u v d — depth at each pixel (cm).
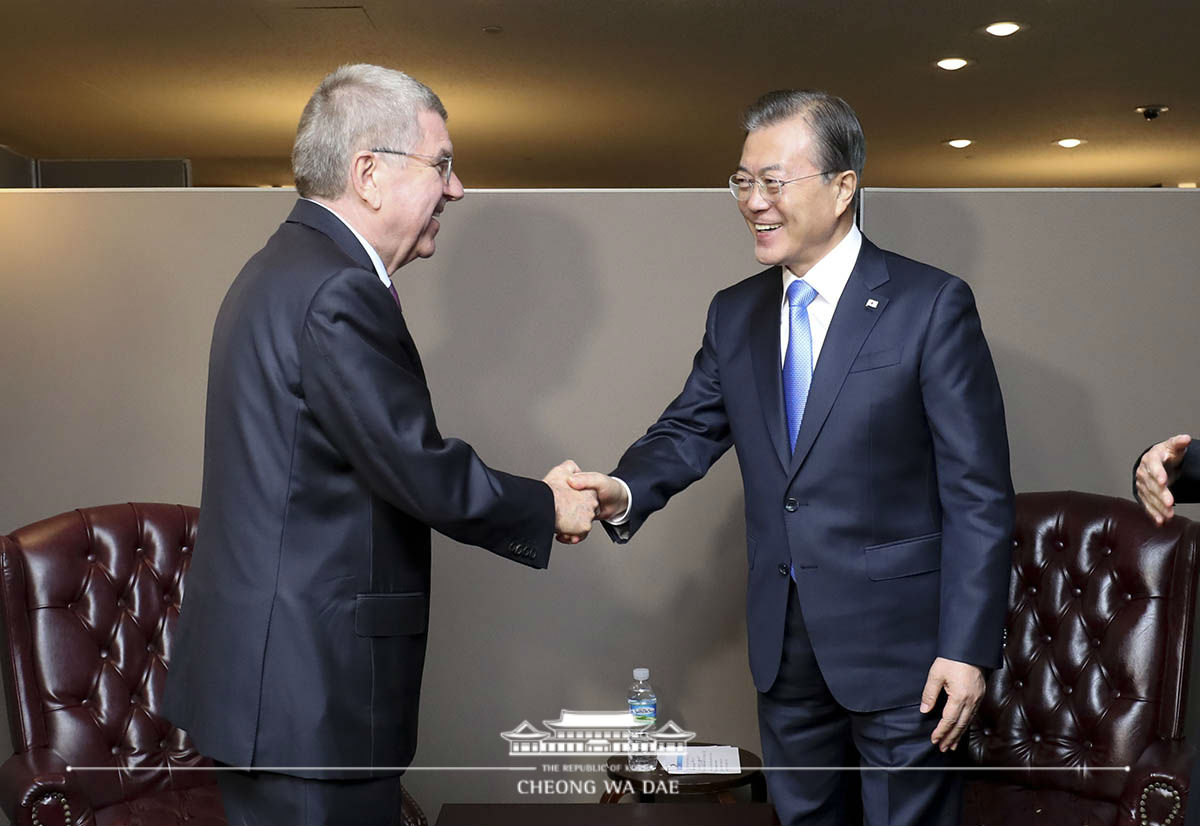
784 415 220
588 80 723
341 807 181
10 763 254
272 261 187
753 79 724
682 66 694
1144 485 172
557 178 1076
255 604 179
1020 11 591
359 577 183
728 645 325
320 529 182
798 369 220
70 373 326
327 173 193
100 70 690
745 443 227
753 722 326
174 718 188
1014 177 1089
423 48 653
